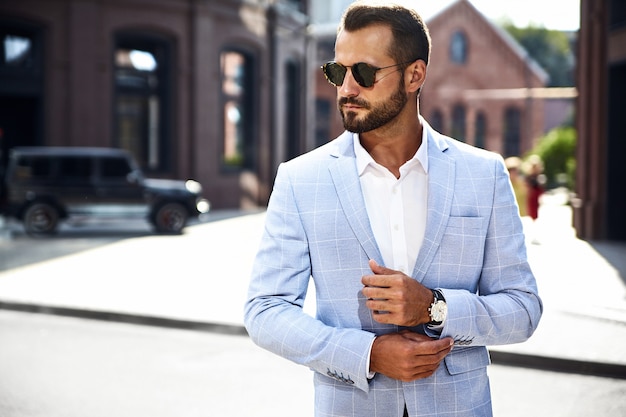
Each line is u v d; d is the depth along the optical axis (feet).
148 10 77.00
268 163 92.43
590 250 46.62
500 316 6.46
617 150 51.37
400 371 6.18
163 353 24.91
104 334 27.58
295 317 6.52
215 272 39.19
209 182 82.74
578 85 53.57
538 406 19.62
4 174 71.20
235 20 85.25
